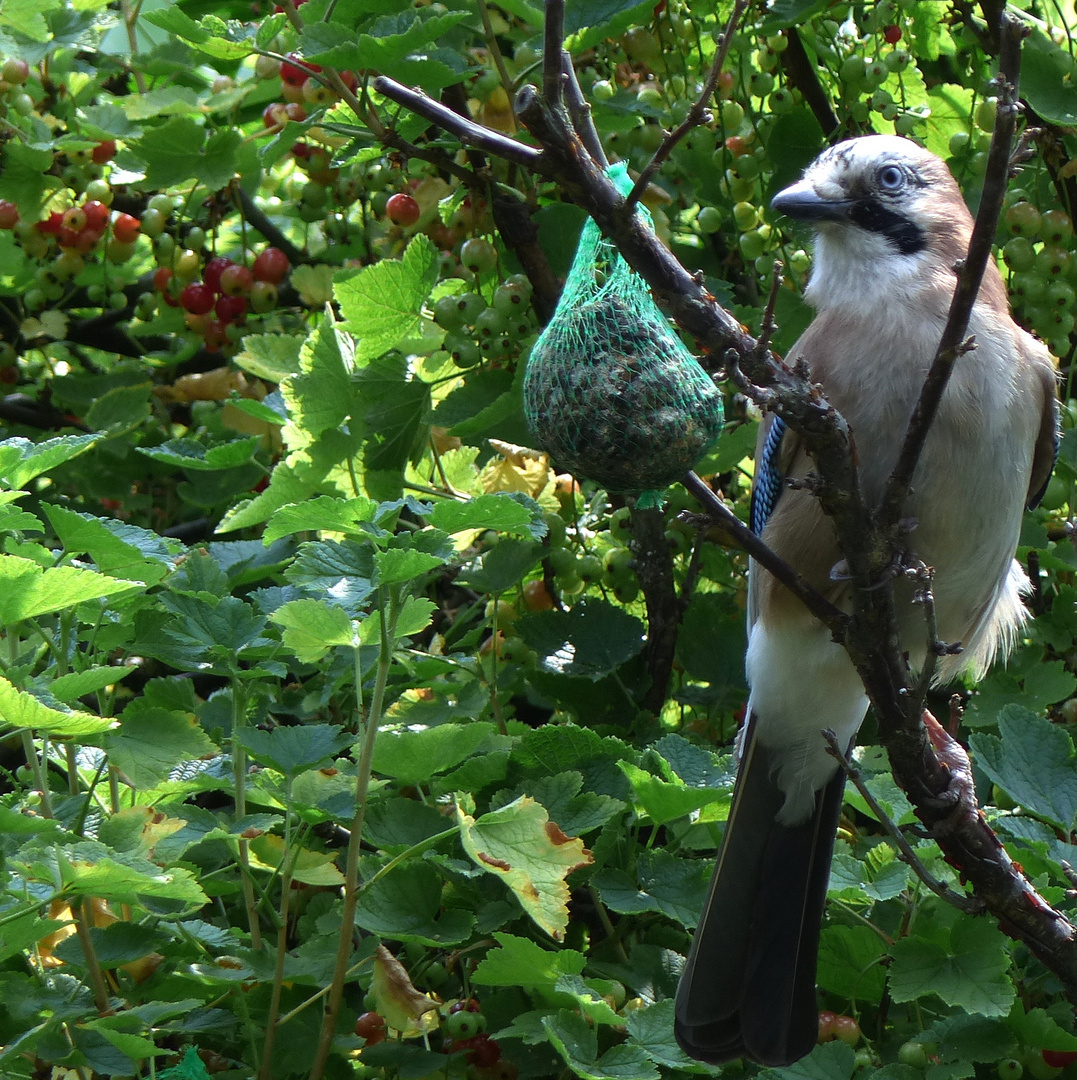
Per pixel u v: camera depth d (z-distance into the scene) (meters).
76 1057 4.16
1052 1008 5.19
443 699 5.81
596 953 5.25
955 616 5.95
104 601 4.92
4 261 7.92
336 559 4.86
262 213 8.12
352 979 4.72
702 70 7.18
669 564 6.28
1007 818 5.36
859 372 5.52
